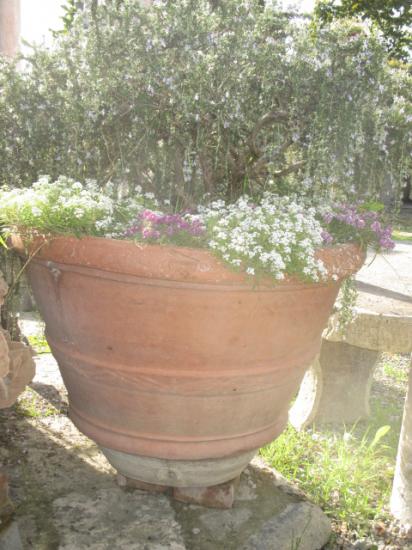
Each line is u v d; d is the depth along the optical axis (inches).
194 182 86.0
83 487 82.7
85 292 65.8
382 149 81.8
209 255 61.1
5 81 85.5
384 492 93.8
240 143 84.3
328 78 75.3
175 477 76.4
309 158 76.7
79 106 79.0
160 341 64.9
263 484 88.0
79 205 65.0
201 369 66.3
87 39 77.5
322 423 118.1
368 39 76.5
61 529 73.3
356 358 117.6
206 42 75.2
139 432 71.9
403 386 144.7
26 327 143.8
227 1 76.4
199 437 71.7
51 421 101.6
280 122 81.6
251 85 80.2
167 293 62.5
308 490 90.7
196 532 75.5
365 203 82.8
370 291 115.6
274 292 64.4
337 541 81.8
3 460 87.7
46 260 68.0
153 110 79.0
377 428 118.3
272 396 72.7
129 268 61.4
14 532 68.2
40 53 83.0
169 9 75.3
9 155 88.4
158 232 62.9
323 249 68.2
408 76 85.9
